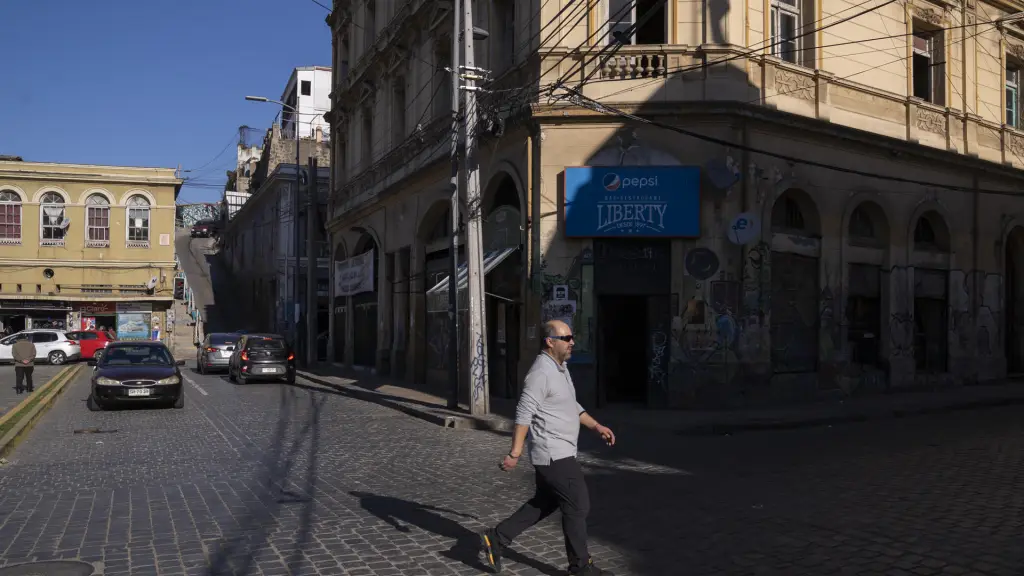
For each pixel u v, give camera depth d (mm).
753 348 16047
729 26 15992
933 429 13531
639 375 17109
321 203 44781
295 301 35125
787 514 7359
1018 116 23484
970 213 21297
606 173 16047
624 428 13789
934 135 20141
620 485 8898
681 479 9211
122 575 5688
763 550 6223
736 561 5957
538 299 16328
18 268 42719
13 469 10094
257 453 11297
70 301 43406
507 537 5516
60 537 6707
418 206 23891
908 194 19516
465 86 15609
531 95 16453
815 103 17359
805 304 17359
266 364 24391
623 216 15953
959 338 20906
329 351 34875
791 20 17625
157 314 45094
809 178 17266
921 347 20188
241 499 8203
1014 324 23547
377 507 7816
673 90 15984
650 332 16141
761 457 10750
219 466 10203
